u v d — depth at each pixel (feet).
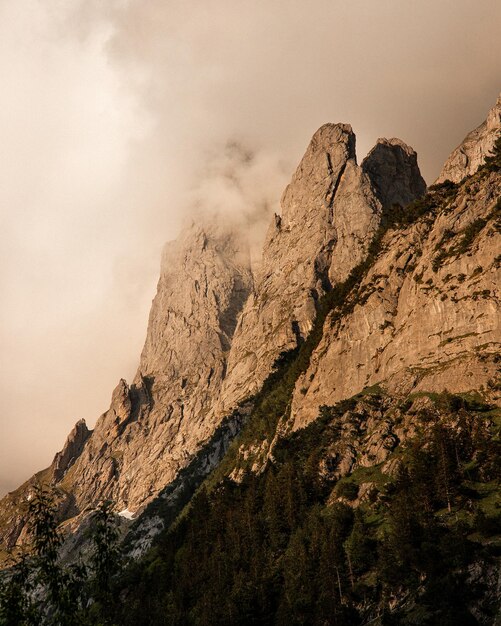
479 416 430.20
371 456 472.44
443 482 377.71
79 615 174.29
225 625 408.05
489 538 331.36
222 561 484.74
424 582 335.06
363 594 360.28
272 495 499.10
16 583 168.25
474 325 500.33
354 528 401.08
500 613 293.43
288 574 408.46
